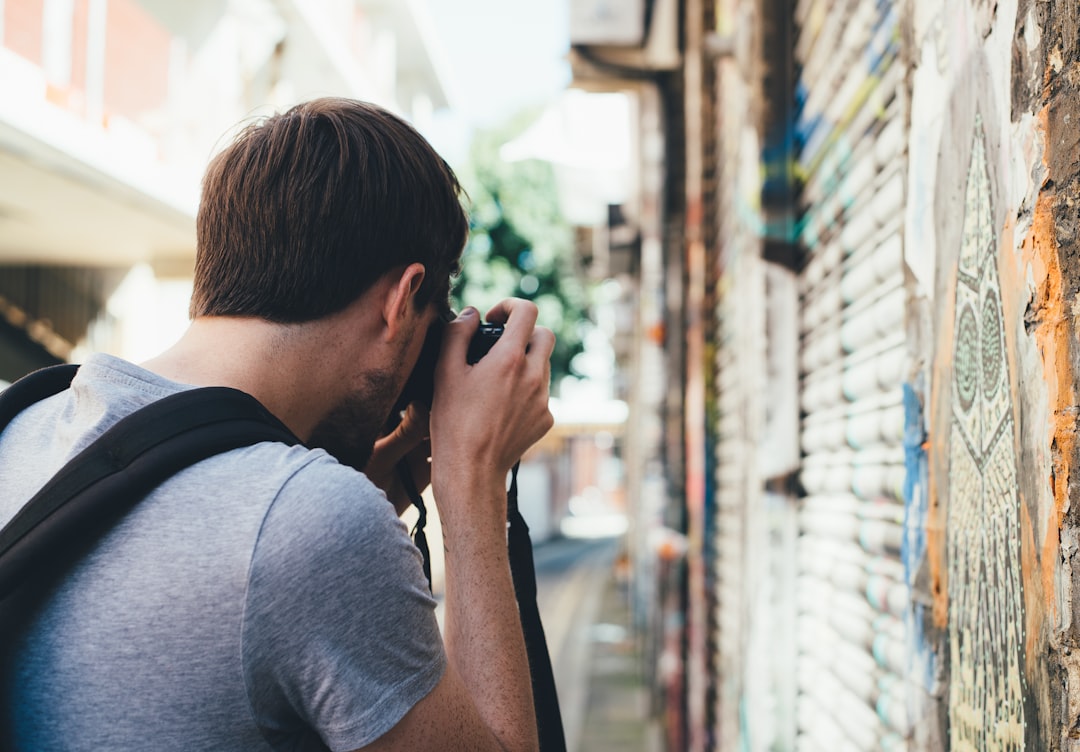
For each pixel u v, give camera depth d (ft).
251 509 2.69
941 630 3.96
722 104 12.74
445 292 3.64
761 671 8.02
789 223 8.20
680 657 16.98
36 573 2.67
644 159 25.00
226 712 2.64
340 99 3.43
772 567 7.89
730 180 11.51
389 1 58.80
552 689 3.75
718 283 13.20
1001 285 3.18
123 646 2.64
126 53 27.48
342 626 2.66
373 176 3.21
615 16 16.72
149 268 30.66
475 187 80.59
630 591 44.78
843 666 6.27
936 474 4.02
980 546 3.46
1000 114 3.18
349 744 2.65
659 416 23.75
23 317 31.07
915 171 4.34
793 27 8.25
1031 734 2.96
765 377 8.07
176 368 3.09
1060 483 2.72
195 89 31.12
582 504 204.23
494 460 3.43
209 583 2.63
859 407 6.01
